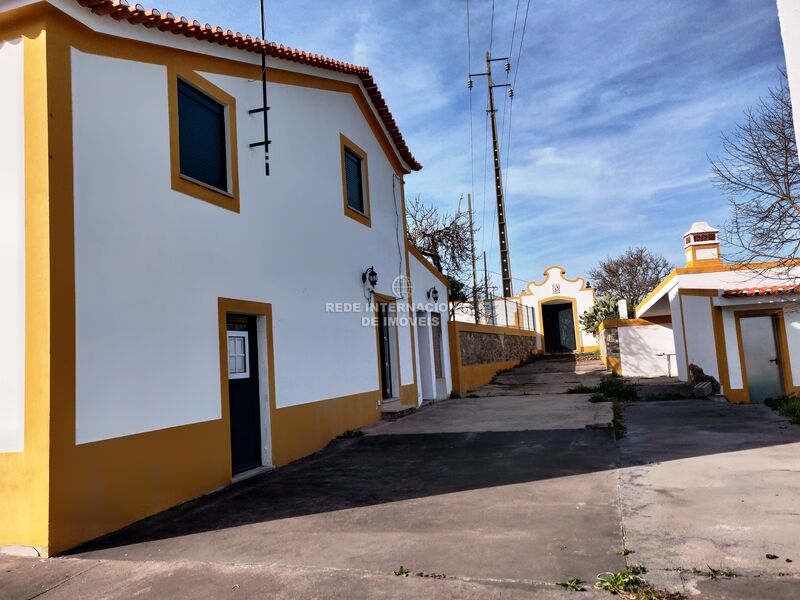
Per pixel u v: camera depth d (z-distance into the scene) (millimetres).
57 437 4805
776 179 12164
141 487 5648
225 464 6914
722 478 5902
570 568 3857
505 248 31281
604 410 10930
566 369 22219
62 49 5195
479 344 19438
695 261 15273
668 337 19641
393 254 13484
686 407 11492
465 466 7281
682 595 3369
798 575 3535
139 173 5988
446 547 4418
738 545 4066
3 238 5035
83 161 5316
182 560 4500
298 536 4938
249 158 8055
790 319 13266
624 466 6703
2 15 5105
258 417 7902
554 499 5566
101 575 4273
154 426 5883
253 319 8047
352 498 6125
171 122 6531
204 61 7273
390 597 3594
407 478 6875
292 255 8938
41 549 4688
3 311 4980
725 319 13180
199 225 6848
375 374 11664
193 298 6629
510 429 9492
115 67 5820
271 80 8867
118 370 5504
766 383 13289
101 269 5406
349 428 10266
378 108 12547
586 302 32625
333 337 10023
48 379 4785
